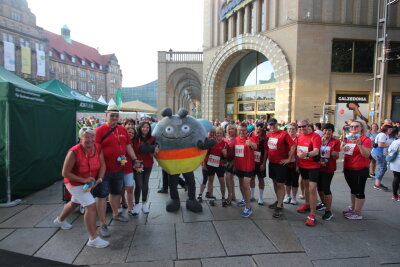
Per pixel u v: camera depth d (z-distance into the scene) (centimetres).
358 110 1463
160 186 684
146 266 312
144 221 448
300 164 466
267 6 1594
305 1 1420
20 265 311
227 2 1884
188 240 379
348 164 464
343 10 1441
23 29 5200
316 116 1442
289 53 1461
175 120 475
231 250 351
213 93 2020
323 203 512
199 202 553
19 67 5094
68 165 337
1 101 503
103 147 402
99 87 8356
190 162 471
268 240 380
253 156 475
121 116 2436
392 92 1504
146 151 442
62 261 321
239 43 1747
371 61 1502
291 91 1461
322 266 315
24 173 557
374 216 479
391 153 568
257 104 1848
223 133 527
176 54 2344
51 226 419
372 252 348
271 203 554
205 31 2100
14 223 429
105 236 385
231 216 475
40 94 608
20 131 540
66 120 743
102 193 391
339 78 1458
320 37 1427
